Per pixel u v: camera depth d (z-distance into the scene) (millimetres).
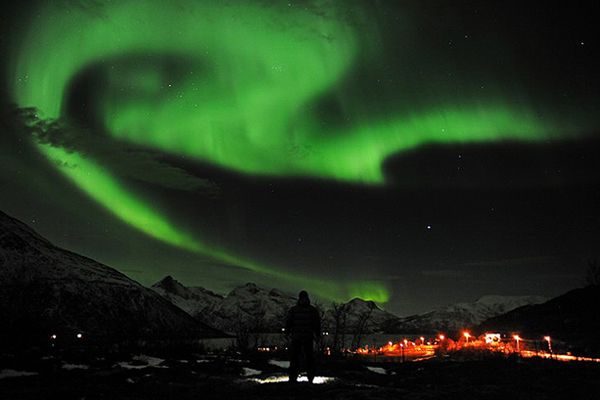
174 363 17875
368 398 9602
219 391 10625
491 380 13477
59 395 9359
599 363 18625
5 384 11148
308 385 11453
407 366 20734
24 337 25688
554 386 11766
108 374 13453
